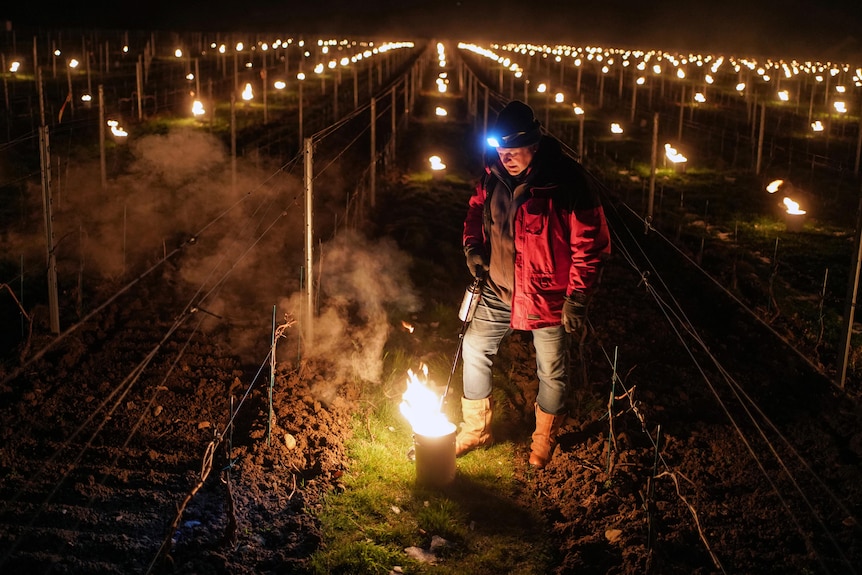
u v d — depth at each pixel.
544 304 4.59
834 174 18.12
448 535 4.23
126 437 4.91
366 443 5.14
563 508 4.62
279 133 20.00
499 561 4.04
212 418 5.28
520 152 4.39
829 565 3.99
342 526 4.14
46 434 4.88
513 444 5.41
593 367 6.83
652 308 8.71
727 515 4.52
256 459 4.70
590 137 22.78
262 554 3.84
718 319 8.60
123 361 6.21
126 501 4.14
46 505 4.03
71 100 23.12
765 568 3.98
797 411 6.17
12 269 8.48
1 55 30.31
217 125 20.89
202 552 3.76
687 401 6.25
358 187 11.95
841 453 5.52
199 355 6.42
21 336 6.52
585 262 4.40
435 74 44.00
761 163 19.19
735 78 42.06
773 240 12.56
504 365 6.81
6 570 3.47
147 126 20.03
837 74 42.09
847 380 7.08
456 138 21.89
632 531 4.27
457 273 9.95
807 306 9.39
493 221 4.67
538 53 63.81
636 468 5.02
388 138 19.44
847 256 11.61
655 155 12.69
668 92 35.78
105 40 46.91
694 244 12.09
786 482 4.92
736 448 5.42
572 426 5.69
